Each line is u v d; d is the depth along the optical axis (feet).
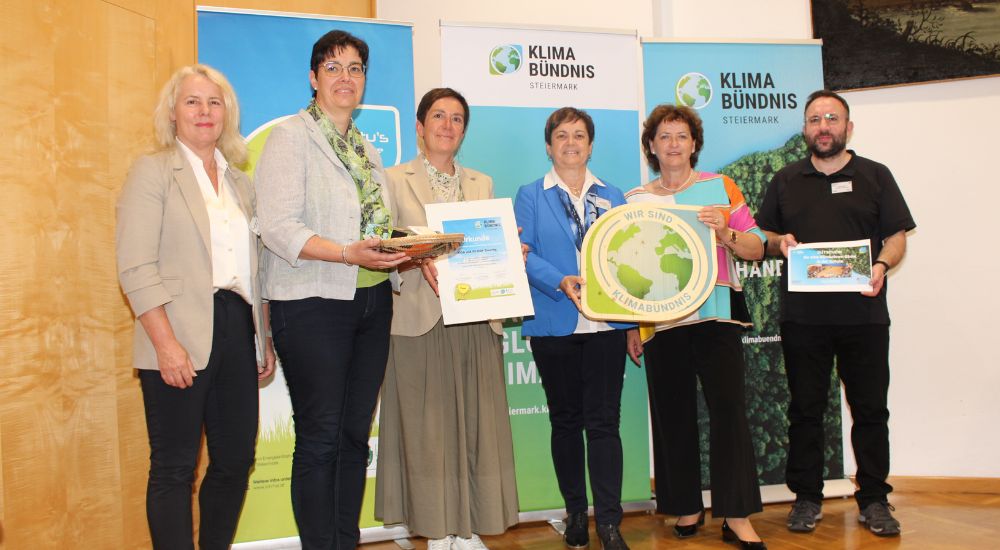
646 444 11.18
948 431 12.15
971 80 12.02
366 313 7.47
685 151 9.20
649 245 8.56
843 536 9.50
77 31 8.46
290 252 6.71
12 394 7.66
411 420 8.44
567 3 13.32
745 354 11.38
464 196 8.98
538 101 10.97
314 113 7.44
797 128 11.60
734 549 9.09
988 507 10.97
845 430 12.46
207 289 6.75
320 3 12.63
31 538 7.81
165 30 9.65
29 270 7.86
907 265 12.25
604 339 8.73
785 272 10.25
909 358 12.26
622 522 10.55
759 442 11.37
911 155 12.22
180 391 6.60
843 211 9.90
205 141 7.04
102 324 8.68
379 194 7.72
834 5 12.26
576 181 9.29
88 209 8.54
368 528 10.18
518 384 10.87
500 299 8.10
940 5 11.93
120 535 8.82
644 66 11.41
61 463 8.15
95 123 8.65
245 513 9.80
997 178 12.00
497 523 8.44
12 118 7.74
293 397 7.26
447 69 10.70
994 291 12.00
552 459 10.03
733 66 11.51
